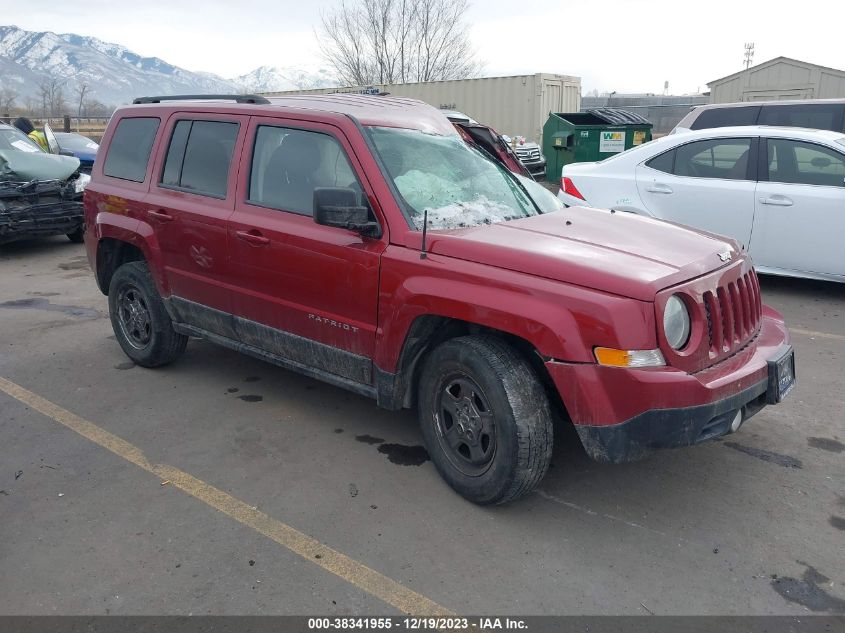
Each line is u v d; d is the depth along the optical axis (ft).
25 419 14.67
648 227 12.78
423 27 101.24
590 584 9.57
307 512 11.27
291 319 13.34
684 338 10.14
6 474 12.44
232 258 14.03
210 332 15.43
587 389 9.78
